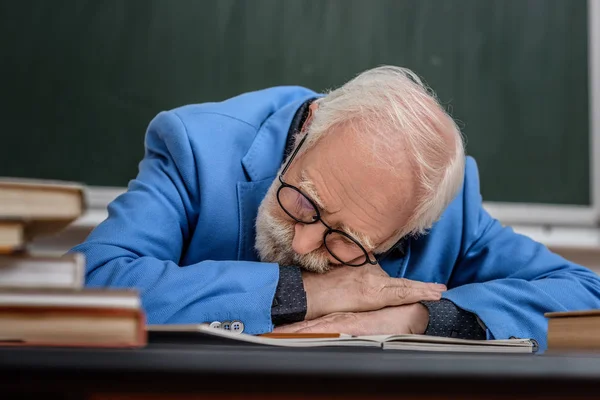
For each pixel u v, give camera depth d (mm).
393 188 1017
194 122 1235
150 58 2094
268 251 1109
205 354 516
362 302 1079
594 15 2324
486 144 2254
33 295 476
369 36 2221
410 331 1064
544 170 2273
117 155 2062
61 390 416
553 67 2303
